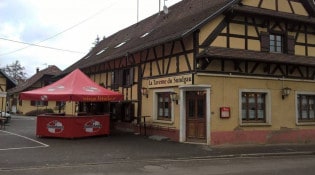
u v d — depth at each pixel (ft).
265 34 57.16
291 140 58.95
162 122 58.90
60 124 57.00
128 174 32.48
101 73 86.58
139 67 67.21
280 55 57.72
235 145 53.21
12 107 170.30
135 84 68.80
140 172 33.53
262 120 56.90
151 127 61.62
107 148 47.47
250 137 54.80
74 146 48.85
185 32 49.62
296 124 59.77
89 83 62.64
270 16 56.18
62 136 56.80
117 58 71.77
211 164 38.75
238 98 54.08
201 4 65.36
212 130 51.70
